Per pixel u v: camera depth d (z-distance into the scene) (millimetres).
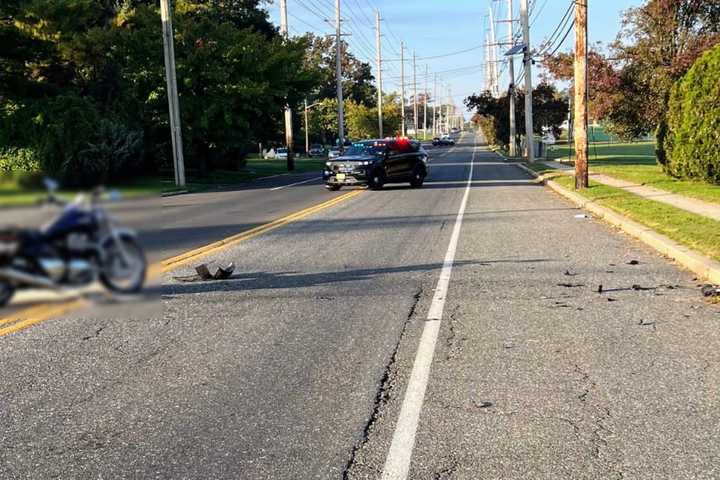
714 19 28094
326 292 8750
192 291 8836
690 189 19812
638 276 9422
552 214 17062
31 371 5895
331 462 4223
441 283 9156
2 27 27984
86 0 30281
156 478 4074
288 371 5840
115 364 6059
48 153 21016
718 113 19891
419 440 4500
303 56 40000
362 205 20359
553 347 6379
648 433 4539
